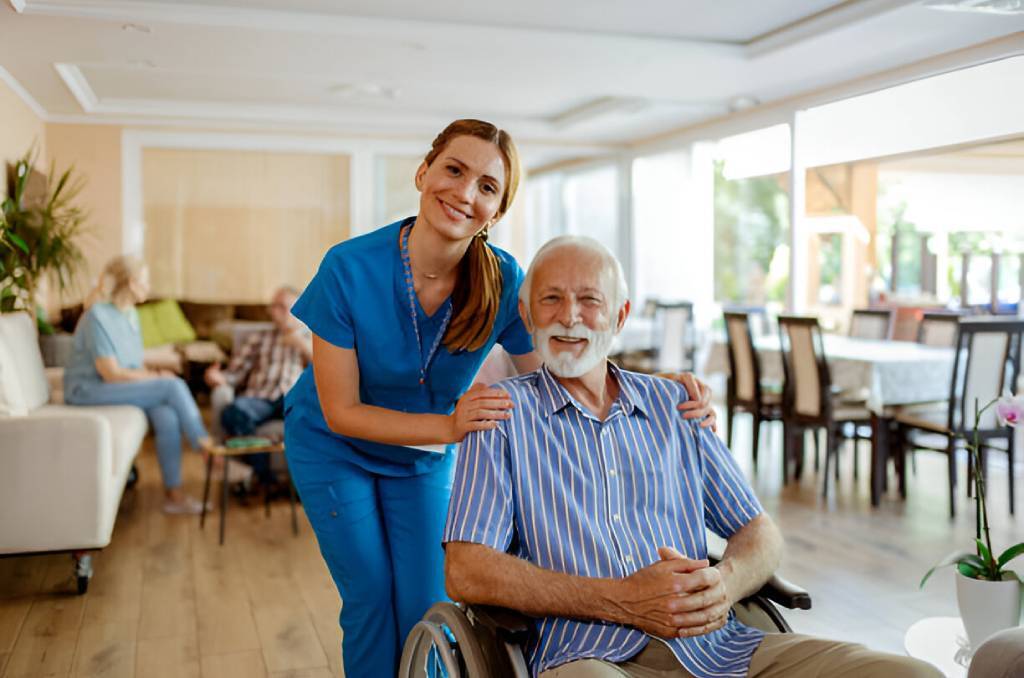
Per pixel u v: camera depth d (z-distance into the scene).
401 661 1.77
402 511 1.99
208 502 4.77
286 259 8.21
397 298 1.86
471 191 1.74
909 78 5.45
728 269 14.33
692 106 6.78
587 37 5.08
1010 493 4.34
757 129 6.87
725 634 1.62
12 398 3.49
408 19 4.84
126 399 4.45
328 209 8.26
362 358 1.89
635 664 1.54
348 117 7.65
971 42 4.92
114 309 4.56
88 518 3.30
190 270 8.07
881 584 3.39
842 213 6.43
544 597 1.50
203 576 3.56
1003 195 5.08
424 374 1.96
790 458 5.37
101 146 7.49
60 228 5.42
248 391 4.77
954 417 4.32
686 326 7.17
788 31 4.96
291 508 4.38
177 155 7.89
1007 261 5.13
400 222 1.91
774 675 1.50
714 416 1.79
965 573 2.55
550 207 9.67
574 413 1.68
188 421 4.52
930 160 5.61
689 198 8.02
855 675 1.40
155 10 4.51
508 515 1.61
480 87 6.45
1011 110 4.91
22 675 2.63
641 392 1.75
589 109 7.35
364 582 1.96
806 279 6.59
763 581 1.64
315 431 1.97
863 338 6.21
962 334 4.21
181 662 2.74
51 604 3.24
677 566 1.49
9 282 5.29
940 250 5.74
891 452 4.94
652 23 4.93
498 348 3.90
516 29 4.98
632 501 1.67
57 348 5.86
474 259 1.89
